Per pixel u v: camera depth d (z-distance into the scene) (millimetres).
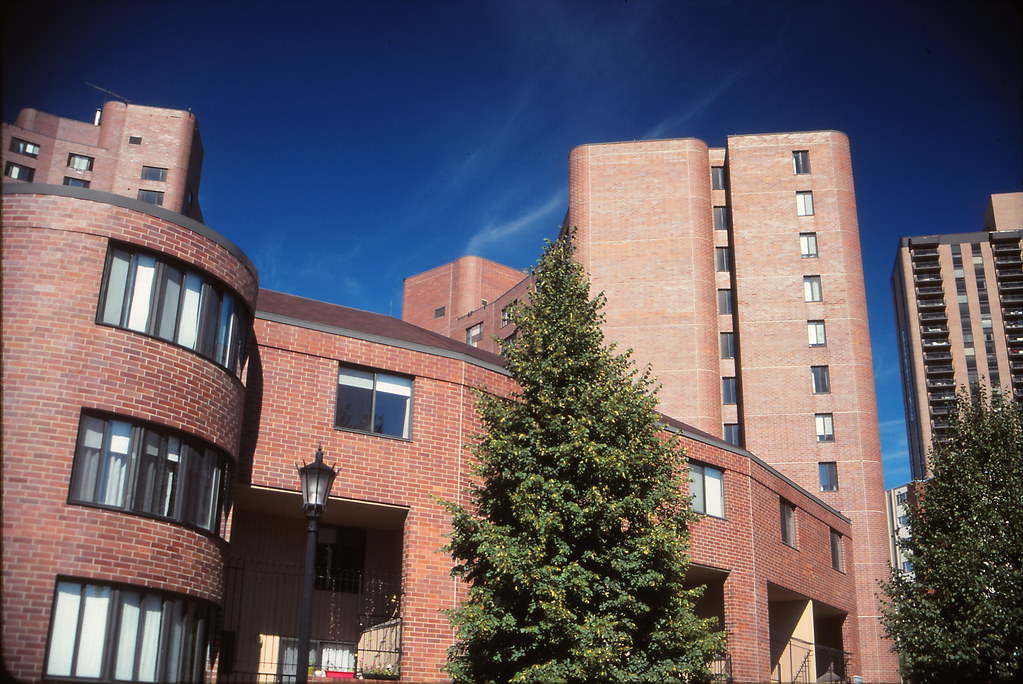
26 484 16000
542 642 18297
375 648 23656
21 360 16469
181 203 95625
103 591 16484
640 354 52375
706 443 31062
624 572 18953
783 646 35406
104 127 95062
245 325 20812
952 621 25844
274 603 23625
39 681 15367
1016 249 144000
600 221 55000
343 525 25141
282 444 21766
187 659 17766
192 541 18031
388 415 23578
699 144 56031
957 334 142250
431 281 88312
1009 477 26516
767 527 33031
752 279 54250
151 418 17594
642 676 18969
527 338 20797
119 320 17656
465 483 23984
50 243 17219
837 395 51875
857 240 54906
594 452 18969
